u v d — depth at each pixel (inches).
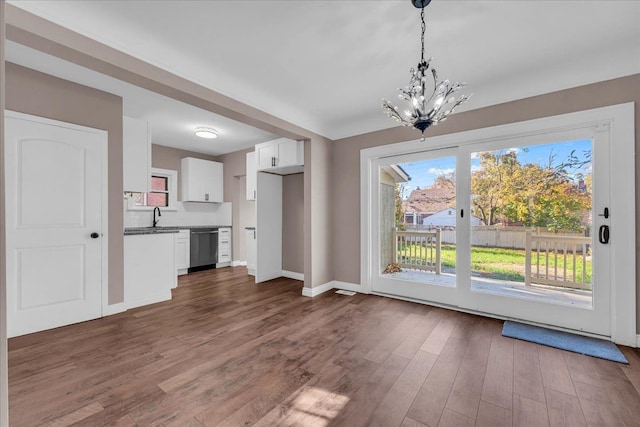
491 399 64.4
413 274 136.9
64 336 96.4
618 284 89.8
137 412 59.9
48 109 102.2
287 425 56.6
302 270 184.5
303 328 104.2
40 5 64.6
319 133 152.8
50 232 102.7
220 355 84.1
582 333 96.3
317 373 74.8
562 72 96.5
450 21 73.8
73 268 107.8
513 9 69.6
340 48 86.0
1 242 19.5
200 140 194.9
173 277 142.7
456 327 104.3
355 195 154.2
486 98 111.6
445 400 64.1
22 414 58.9
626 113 88.2
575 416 59.1
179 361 80.5
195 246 207.5
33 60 93.6
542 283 104.7
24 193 97.6
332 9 69.9
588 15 71.7
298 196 186.9
